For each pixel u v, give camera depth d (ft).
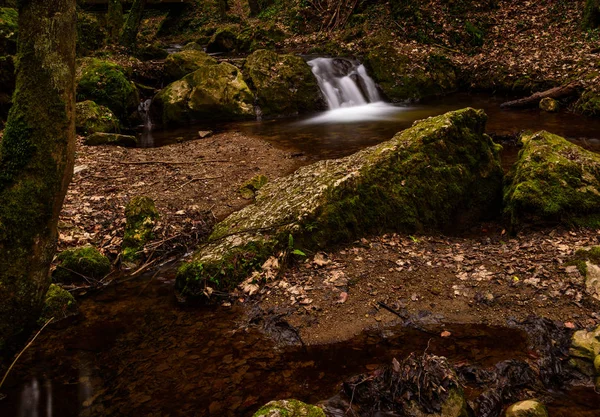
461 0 59.62
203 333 13.53
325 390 10.96
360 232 17.90
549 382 10.89
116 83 40.29
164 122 42.57
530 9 57.41
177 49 71.67
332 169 19.90
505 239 18.38
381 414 10.15
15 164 9.20
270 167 28.60
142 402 10.84
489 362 11.59
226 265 15.81
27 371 12.07
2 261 9.18
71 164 9.66
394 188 18.63
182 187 24.79
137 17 59.72
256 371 11.75
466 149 20.38
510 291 14.25
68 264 16.60
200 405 10.65
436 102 47.62
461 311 13.70
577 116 37.81
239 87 43.62
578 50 46.80
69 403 10.89
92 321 14.37
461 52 53.98
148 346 13.00
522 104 41.78
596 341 11.65
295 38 66.49
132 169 27.43
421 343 12.53
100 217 20.61
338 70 50.14
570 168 18.60
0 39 33.86
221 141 35.22
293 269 16.31
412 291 14.74
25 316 9.59
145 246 18.39
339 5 65.36
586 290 13.80
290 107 44.98
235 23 85.25
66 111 9.36
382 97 49.60
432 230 19.17
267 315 14.12
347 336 12.98
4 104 32.45
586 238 16.78
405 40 56.03
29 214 9.27
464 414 9.84
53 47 9.05
